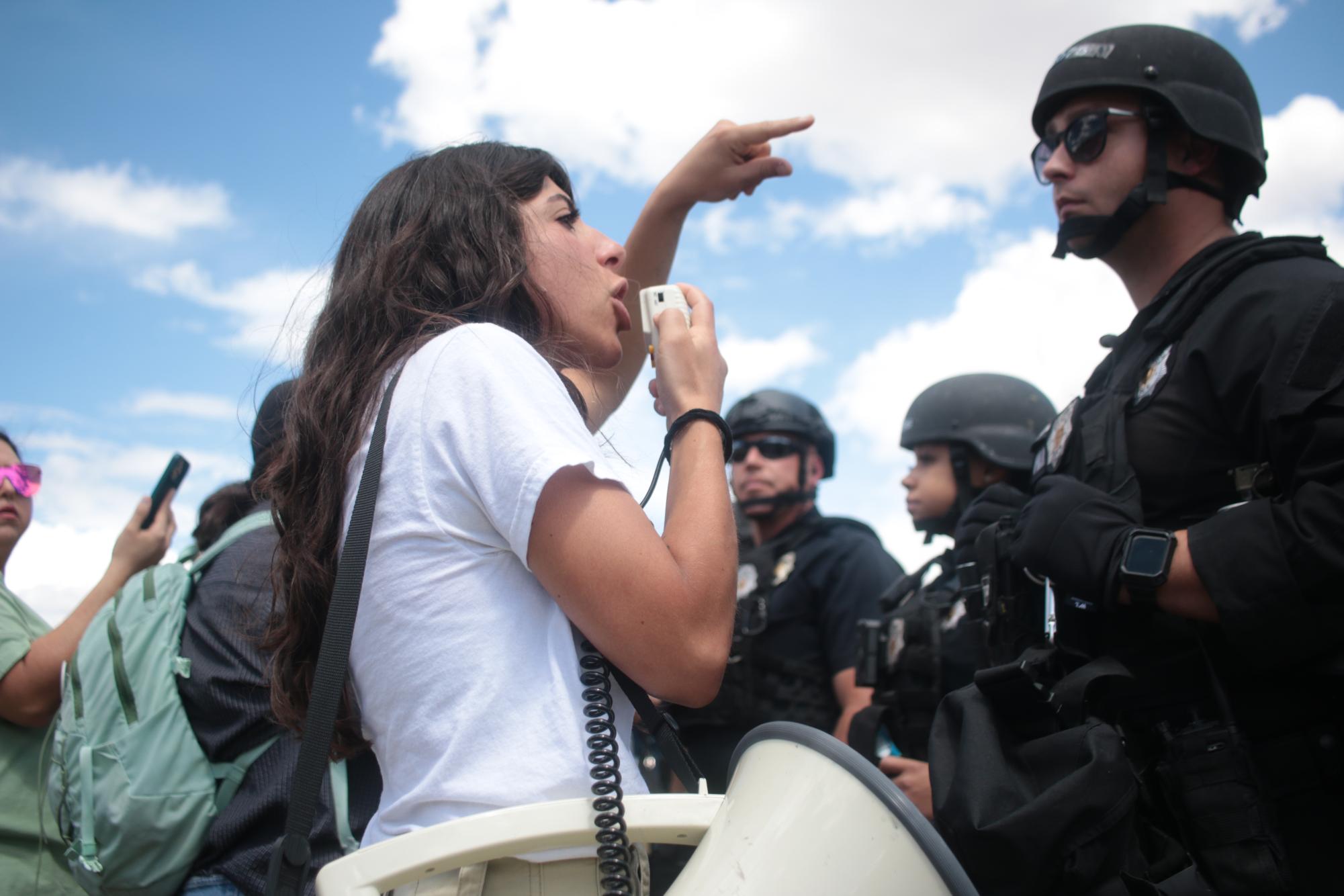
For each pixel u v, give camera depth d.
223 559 2.43
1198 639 1.74
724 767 3.79
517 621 1.20
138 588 2.38
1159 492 1.88
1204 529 1.69
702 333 1.48
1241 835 1.62
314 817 1.17
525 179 1.59
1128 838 1.61
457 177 1.54
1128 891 1.53
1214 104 2.08
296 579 1.36
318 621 1.37
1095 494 1.86
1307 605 1.57
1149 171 2.08
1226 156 2.11
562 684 1.17
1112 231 2.12
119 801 2.20
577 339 1.56
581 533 1.15
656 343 1.48
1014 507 2.95
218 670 2.24
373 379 1.36
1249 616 1.60
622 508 1.18
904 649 3.12
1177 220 2.12
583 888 1.13
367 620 1.24
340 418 1.37
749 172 2.16
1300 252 1.87
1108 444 1.95
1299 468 1.68
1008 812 1.55
